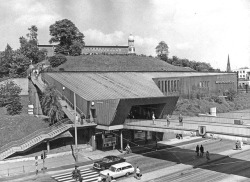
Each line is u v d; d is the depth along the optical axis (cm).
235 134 3541
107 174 3416
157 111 5844
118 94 5847
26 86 8050
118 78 7075
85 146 5350
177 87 8125
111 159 4088
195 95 8794
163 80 7625
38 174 3941
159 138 6206
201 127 3891
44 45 12775
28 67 9569
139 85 6838
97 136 5425
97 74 7119
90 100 5256
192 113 7831
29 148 4656
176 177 3772
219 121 5159
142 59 12669
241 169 4094
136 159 4709
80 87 5919
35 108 6912
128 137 5741
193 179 3681
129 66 11431
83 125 5106
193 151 5225
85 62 10812
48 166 4306
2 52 10712
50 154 4797
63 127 4966
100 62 11112
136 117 6203
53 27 11394
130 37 14975
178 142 6050
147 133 6041
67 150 5066
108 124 5066
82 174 3900
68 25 11438
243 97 10719
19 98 7106
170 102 5759
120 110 4966
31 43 11581
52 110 5331
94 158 4744
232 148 5488
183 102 8175
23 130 5531
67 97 5875
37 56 11075
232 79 10612
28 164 4400
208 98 9194
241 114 8300
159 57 15088
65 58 10538
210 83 9488
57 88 6197
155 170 4094
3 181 3684
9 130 5500
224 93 10156
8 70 9956
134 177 3794
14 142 4997
